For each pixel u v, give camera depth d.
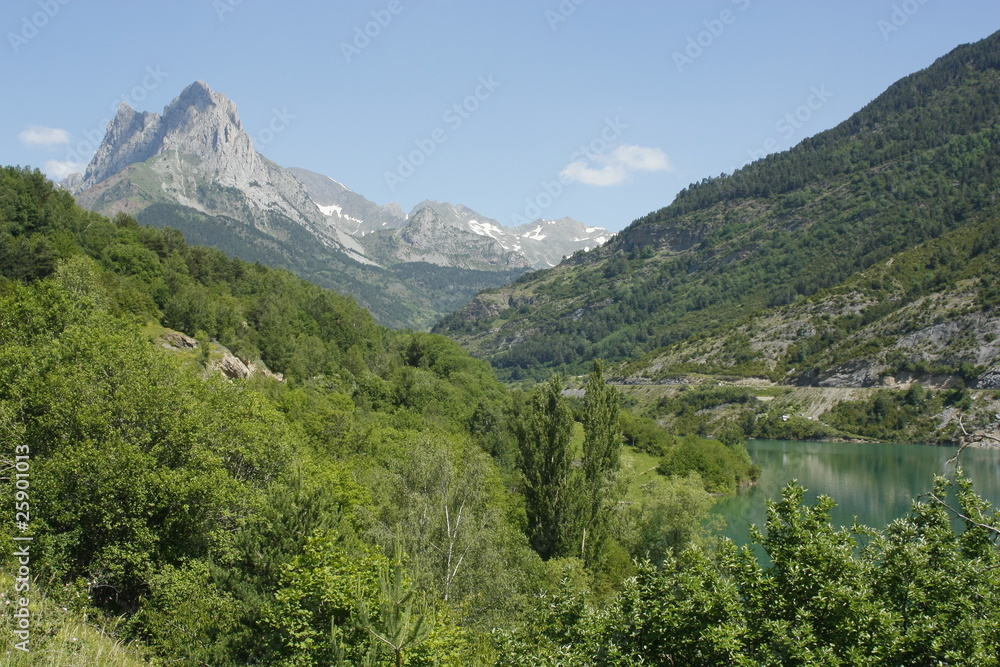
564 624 16.70
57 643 14.82
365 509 33.81
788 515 14.73
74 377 24.84
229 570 20.98
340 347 124.62
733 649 12.87
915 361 162.62
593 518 45.94
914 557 13.63
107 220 110.31
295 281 156.00
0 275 63.47
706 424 163.75
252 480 29.56
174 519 24.12
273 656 17.98
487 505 39.56
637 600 14.98
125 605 23.06
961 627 12.54
